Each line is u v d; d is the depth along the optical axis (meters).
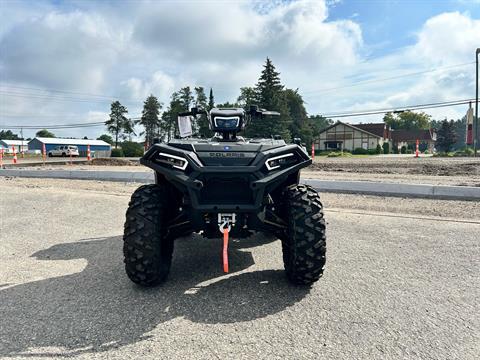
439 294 3.06
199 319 2.63
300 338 2.38
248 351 2.23
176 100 71.06
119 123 82.44
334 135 73.88
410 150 82.62
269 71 59.91
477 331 2.47
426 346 2.29
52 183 11.05
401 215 6.21
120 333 2.44
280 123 49.69
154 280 3.13
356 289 3.17
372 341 2.34
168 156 3.11
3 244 4.67
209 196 3.05
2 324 2.57
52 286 3.27
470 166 15.55
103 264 3.88
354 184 8.80
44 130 114.25
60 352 2.22
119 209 6.95
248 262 3.96
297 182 3.62
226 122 3.75
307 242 3.02
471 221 5.70
